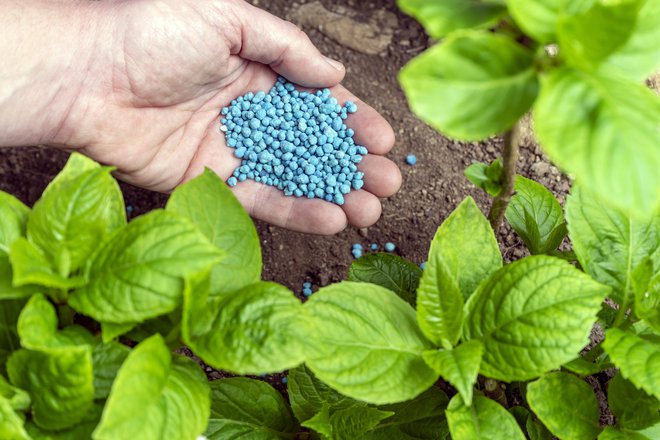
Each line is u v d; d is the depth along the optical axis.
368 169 0.54
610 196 0.27
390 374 0.41
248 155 0.54
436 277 0.41
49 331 0.39
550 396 0.42
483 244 0.42
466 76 0.30
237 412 0.46
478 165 0.42
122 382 0.34
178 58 0.52
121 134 0.53
